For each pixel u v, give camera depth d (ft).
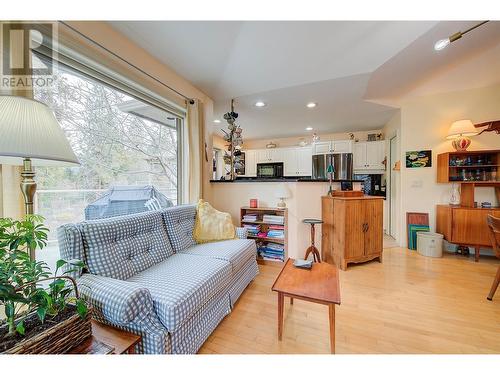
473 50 7.98
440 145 10.82
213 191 10.94
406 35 6.04
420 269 8.69
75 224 4.46
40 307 2.46
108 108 6.56
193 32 5.83
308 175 17.30
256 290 7.09
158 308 3.74
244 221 9.56
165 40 6.19
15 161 3.24
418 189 11.28
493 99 9.90
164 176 8.68
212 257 6.06
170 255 6.21
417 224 11.18
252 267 7.68
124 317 3.29
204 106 9.95
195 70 7.86
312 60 7.22
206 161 10.14
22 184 3.18
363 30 5.78
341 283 7.50
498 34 7.07
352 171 15.37
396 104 11.44
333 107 11.66
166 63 7.41
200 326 4.49
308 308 6.03
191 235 7.48
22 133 2.69
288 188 9.59
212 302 5.03
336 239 9.09
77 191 5.72
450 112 10.62
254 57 7.06
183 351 3.96
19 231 2.66
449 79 10.12
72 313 2.87
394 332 5.02
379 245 9.44
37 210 4.91
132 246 5.25
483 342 4.69
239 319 5.56
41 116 2.93
